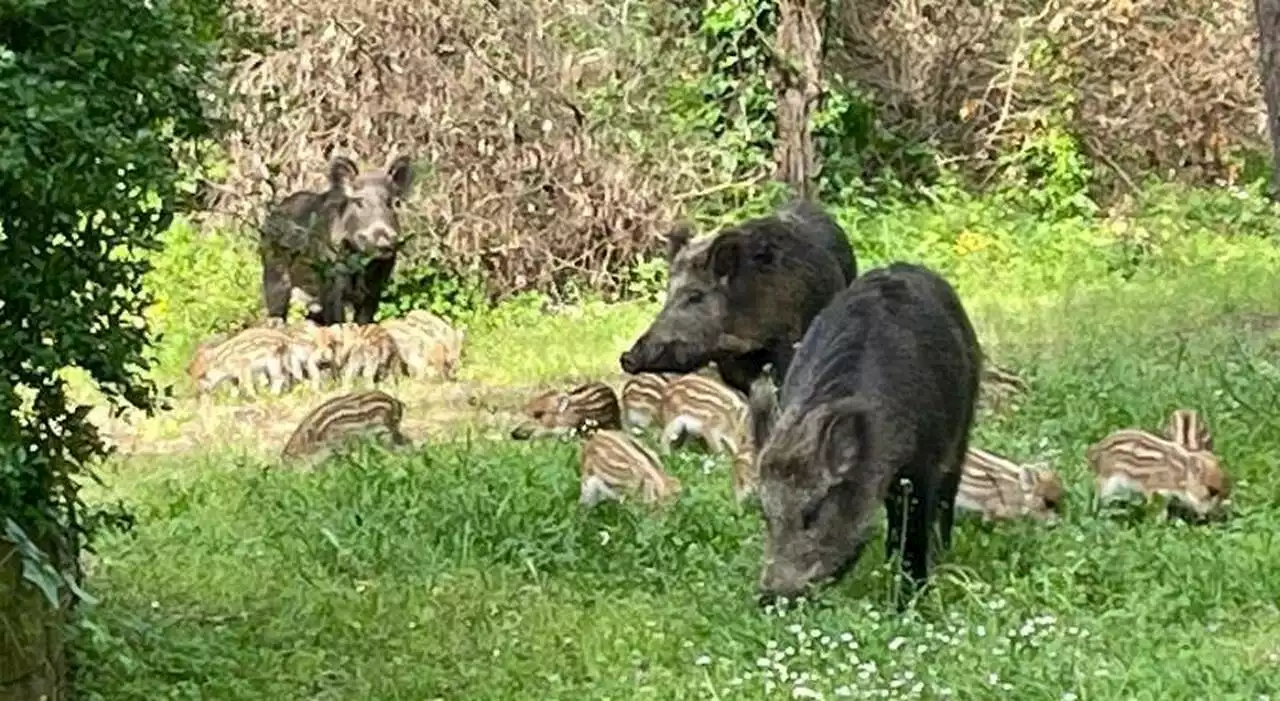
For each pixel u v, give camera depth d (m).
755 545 9.33
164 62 6.94
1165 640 7.74
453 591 9.01
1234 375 12.42
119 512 7.80
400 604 8.77
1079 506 9.76
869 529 8.20
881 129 22.41
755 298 10.89
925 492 8.48
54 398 7.07
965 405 8.79
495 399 14.34
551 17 19.59
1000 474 9.59
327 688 7.68
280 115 19.27
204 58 7.21
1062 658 7.40
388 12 19.19
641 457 10.02
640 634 8.16
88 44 6.61
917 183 22.48
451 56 19.39
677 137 20.12
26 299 6.86
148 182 6.65
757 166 20.89
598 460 10.09
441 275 19.41
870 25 22.72
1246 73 22.94
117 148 6.50
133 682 7.55
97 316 7.13
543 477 10.65
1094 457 9.84
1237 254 20.31
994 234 20.83
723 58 20.92
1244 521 9.27
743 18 20.78
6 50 6.19
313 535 9.86
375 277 16.64
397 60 19.30
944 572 8.65
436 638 8.30
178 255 18.77
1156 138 22.91
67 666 7.49
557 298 19.75
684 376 12.12
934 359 8.55
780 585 8.10
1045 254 20.30
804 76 20.94
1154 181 22.42
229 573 9.34
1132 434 9.73
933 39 22.70
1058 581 8.51
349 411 11.93
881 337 8.52
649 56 20.08
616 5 19.94
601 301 19.58
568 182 19.64
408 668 7.86
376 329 15.34
